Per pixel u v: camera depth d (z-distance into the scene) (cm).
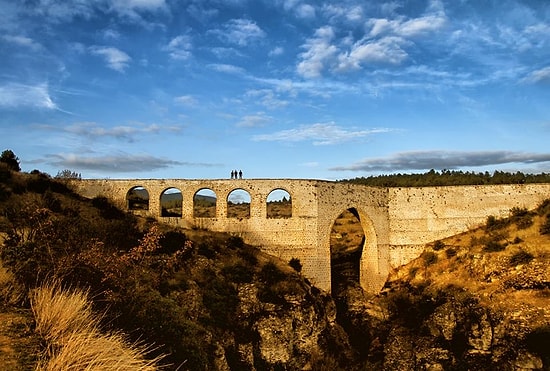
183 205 5797
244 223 5800
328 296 5716
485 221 6512
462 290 5556
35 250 2098
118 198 5791
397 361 5081
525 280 5244
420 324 5412
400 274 6406
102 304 2077
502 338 4847
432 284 5925
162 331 2177
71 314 1527
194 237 5422
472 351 4922
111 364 1348
